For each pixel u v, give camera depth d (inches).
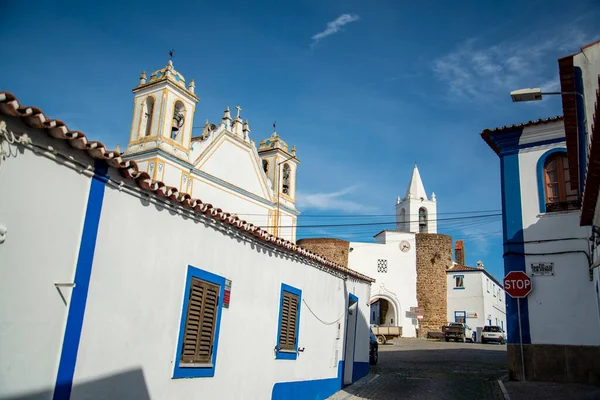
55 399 227.6
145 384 280.1
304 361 471.2
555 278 540.4
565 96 434.0
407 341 1419.8
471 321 1652.3
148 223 290.4
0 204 210.7
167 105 842.2
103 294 257.4
